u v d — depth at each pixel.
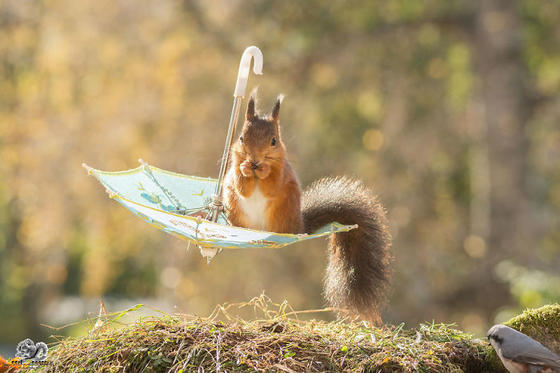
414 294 15.86
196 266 15.74
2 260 23.67
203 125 16.05
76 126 16.55
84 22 16.80
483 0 17.50
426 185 17.23
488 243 16.95
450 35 18.31
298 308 15.04
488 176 17.38
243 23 17.02
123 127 16.17
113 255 17.73
